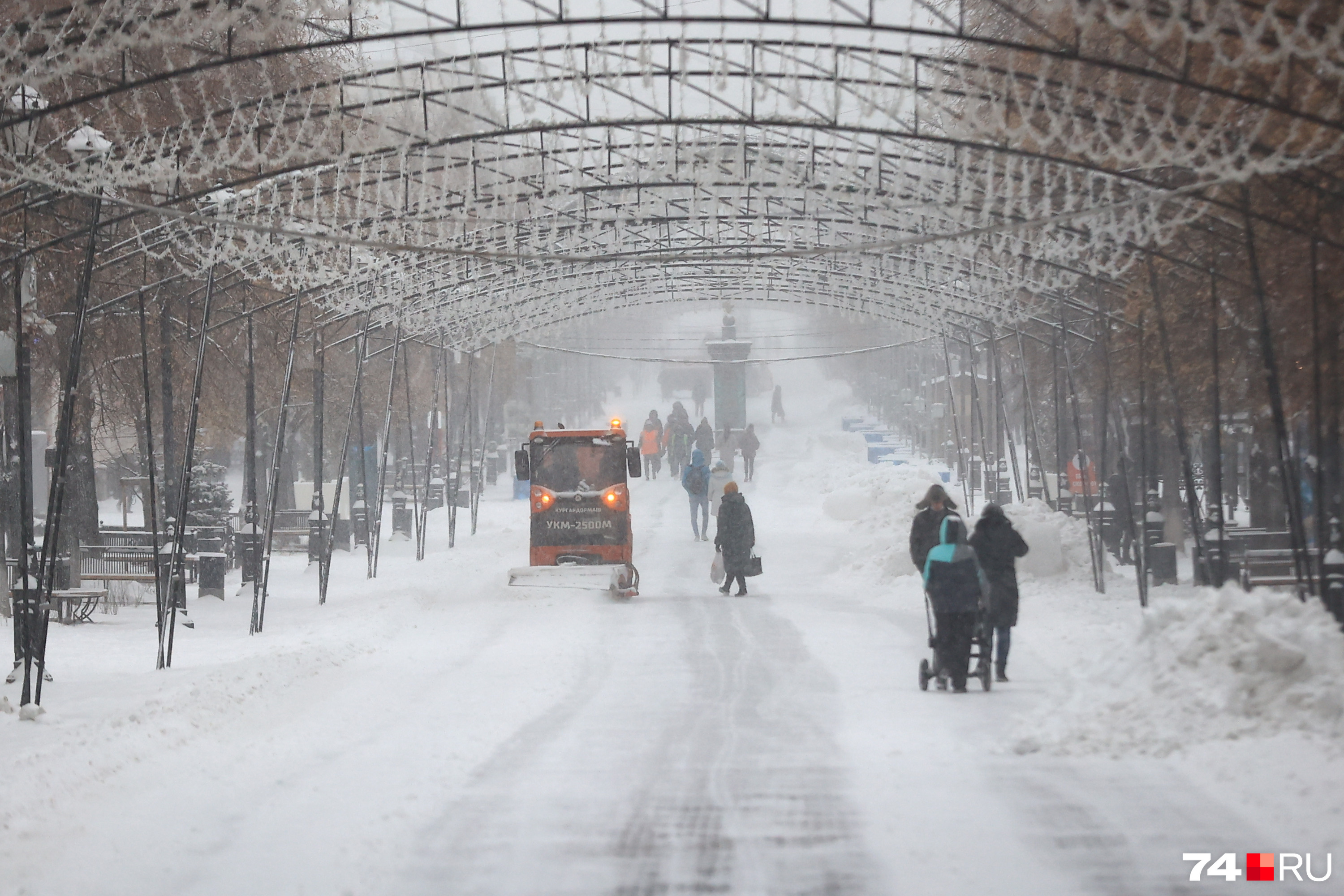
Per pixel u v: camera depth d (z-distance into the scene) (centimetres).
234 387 11838
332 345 10919
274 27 5331
